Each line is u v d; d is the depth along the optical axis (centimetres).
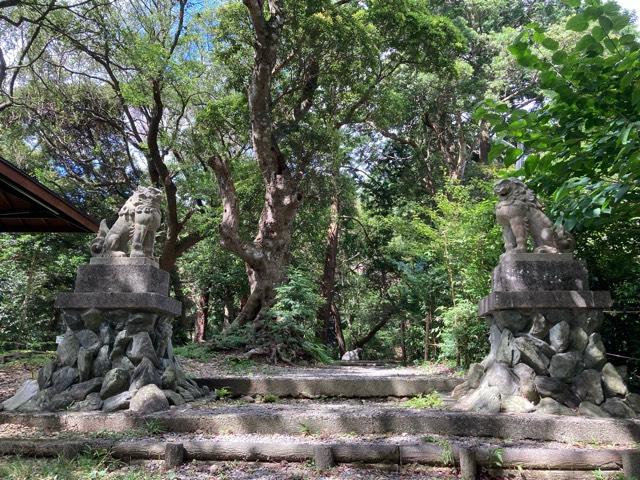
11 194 646
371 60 1267
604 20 410
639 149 408
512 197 531
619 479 361
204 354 1048
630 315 596
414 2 1450
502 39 1767
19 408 506
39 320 1393
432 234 902
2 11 1423
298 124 1279
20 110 1612
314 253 1922
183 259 2044
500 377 489
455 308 824
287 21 1197
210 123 1341
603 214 513
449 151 2141
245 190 1485
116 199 1802
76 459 407
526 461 382
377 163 2220
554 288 504
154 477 373
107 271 542
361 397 593
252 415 459
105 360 520
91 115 1683
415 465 394
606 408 464
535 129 488
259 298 1209
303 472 388
